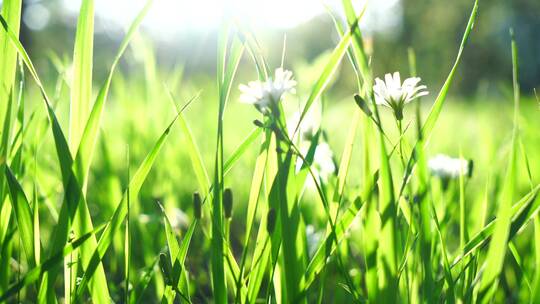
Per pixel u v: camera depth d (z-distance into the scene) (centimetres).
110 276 58
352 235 64
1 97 38
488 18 795
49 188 52
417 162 36
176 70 87
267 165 38
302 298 36
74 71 37
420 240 37
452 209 49
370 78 35
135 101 92
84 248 37
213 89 146
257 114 124
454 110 244
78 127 37
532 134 76
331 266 54
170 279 37
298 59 90
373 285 36
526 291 43
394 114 37
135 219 61
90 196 82
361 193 37
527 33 738
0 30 37
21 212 37
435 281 39
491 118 117
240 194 91
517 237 57
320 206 50
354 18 36
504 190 34
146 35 89
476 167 76
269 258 38
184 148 89
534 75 730
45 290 37
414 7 800
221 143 37
